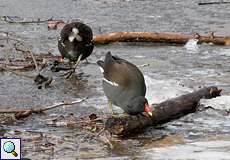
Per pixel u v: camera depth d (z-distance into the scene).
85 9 26.92
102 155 11.62
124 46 20.98
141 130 12.94
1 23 23.58
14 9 26.34
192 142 12.35
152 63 18.55
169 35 21.20
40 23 23.81
